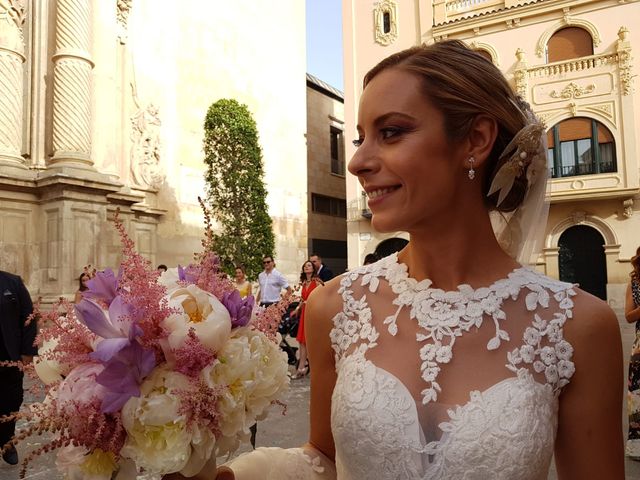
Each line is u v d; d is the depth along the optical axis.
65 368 0.95
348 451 1.03
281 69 17.02
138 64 11.66
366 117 1.10
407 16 17.12
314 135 23.20
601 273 15.44
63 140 9.09
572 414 1.02
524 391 0.96
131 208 10.74
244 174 10.81
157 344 0.91
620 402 1.03
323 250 23.30
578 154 15.41
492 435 0.93
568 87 15.38
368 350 1.11
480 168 1.17
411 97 1.05
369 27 17.64
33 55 9.49
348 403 1.05
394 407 1.00
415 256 1.18
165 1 12.59
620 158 14.84
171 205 12.28
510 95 1.16
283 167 16.73
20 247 8.71
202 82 13.76
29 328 3.71
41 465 3.59
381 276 1.22
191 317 0.96
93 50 10.02
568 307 1.04
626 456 3.55
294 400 5.56
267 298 8.57
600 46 15.13
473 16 16.23
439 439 0.97
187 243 12.63
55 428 0.87
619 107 14.84
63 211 8.72
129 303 0.89
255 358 1.00
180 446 0.88
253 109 15.59
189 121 13.23
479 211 1.17
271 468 1.16
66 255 8.66
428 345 1.05
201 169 13.41
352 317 1.19
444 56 1.10
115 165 10.43
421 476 0.96
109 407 0.85
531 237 1.31
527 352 1.01
